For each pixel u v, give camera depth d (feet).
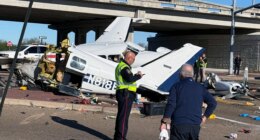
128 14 153.28
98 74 47.83
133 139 30.89
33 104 42.52
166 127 19.70
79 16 159.94
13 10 144.36
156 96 49.08
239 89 61.98
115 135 28.22
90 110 41.65
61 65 48.83
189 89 19.83
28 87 53.01
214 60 215.72
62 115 38.88
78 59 47.80
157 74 48.47
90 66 47.85
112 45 53.83
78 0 142.00
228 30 211.00
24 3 132.98
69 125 34.78
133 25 156.15
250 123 40.91
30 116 37.55
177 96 19.76
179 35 230.48
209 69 201.46
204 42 219.41
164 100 48.98
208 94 20.24
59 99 45.37
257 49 202.69
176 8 161.89
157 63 48.60
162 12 160.86
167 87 48.57
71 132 32.30
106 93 48.11
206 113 20.03
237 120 42.42
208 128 36.76
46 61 50.03
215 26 187.62
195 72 91.97
